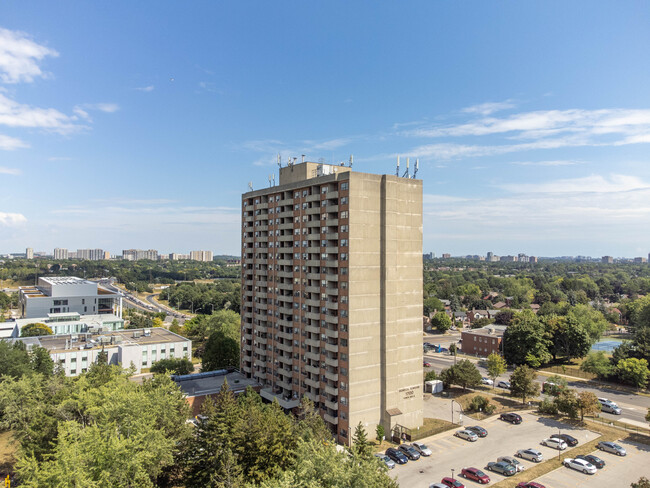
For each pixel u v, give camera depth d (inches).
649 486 2053.4
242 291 4522.6
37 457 2390.5
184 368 4702.3
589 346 5511.8
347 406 3127.5
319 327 3452.3
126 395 2315.5
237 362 4918.8
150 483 1964.8
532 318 6136.8
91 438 1887.3
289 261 3833.7
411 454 2842.0
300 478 1776.6
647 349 4746.6
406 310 3422.7
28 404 2810.0
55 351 4650.6
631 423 3489.2
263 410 2883.9
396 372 3341.5
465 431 3196.4
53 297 7421.3
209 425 2432.3
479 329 6811.0
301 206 3703.3
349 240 3157.0
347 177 3201.3
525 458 2837.1
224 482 2075.5
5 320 7834.6
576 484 2493.8
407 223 3462.1
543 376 5078.7
